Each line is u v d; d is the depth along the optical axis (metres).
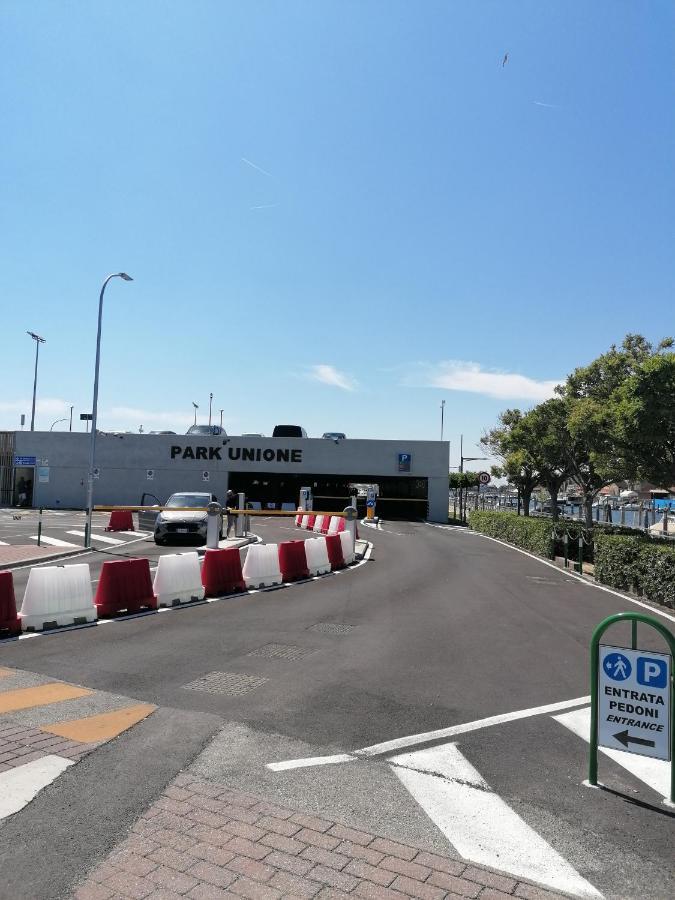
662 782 4.70
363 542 24.58
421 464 42.00
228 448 42.50
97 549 20.08
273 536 26.59
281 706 6.19
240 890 3.28
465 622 10.46
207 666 7.57
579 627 10.29
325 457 42.19
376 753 5.12
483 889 3.34
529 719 5.99
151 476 42.56
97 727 5.52
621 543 14.86
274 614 10.86
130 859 3.54
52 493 42.62
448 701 6.46
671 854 3.73
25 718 5.73
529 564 19.52
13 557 17.11
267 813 4.09
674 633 10.05
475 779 4.69
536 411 24.16
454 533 32.22
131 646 8.52
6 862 3.50
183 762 4.82
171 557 11.73
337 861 3.56
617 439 17.42
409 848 3.72
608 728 4.55
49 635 9.09
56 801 4.18
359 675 7.30
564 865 3.59
